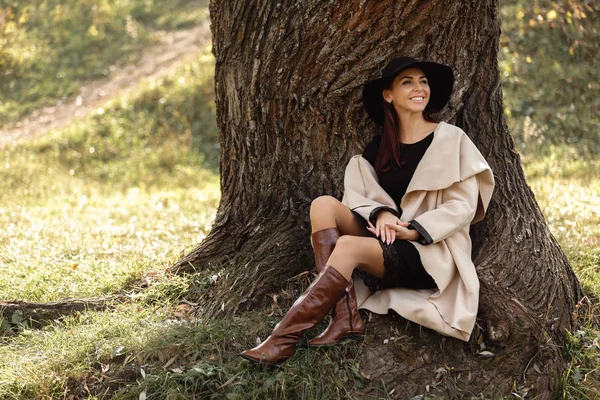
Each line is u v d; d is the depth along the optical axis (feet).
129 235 22.95
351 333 11.85
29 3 64.90
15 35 58.75
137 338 12.66
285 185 14.66
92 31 62.13
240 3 14.39
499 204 13.89
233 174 15.40
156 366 12.14
